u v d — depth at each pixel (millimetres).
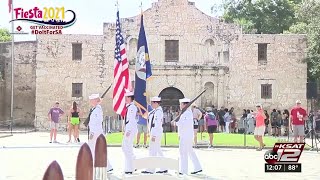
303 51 43500
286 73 43594
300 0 64062
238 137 32125
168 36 43812
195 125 27656
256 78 43656
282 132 40125
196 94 43688
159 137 16672
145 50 20562
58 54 43656
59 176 4414
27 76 47062
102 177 7305
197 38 43938
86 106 43594
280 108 43531
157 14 43938
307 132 34812
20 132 40406
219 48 43938
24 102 47188
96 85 43688
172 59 43906
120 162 20281
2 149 25484
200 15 44031
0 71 47125
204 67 43719
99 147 7336
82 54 43719
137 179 7512
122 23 43750
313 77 45375
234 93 43688
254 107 43594
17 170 17422
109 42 43750
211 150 26359
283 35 43594
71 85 43688
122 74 24312
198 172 17125
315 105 44438
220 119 40688
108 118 37938
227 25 43969
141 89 20094
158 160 9539
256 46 43812
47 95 43562
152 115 16828
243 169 18422
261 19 61656
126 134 16297
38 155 22484
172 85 43719
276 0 62312
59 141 30969
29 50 47000
